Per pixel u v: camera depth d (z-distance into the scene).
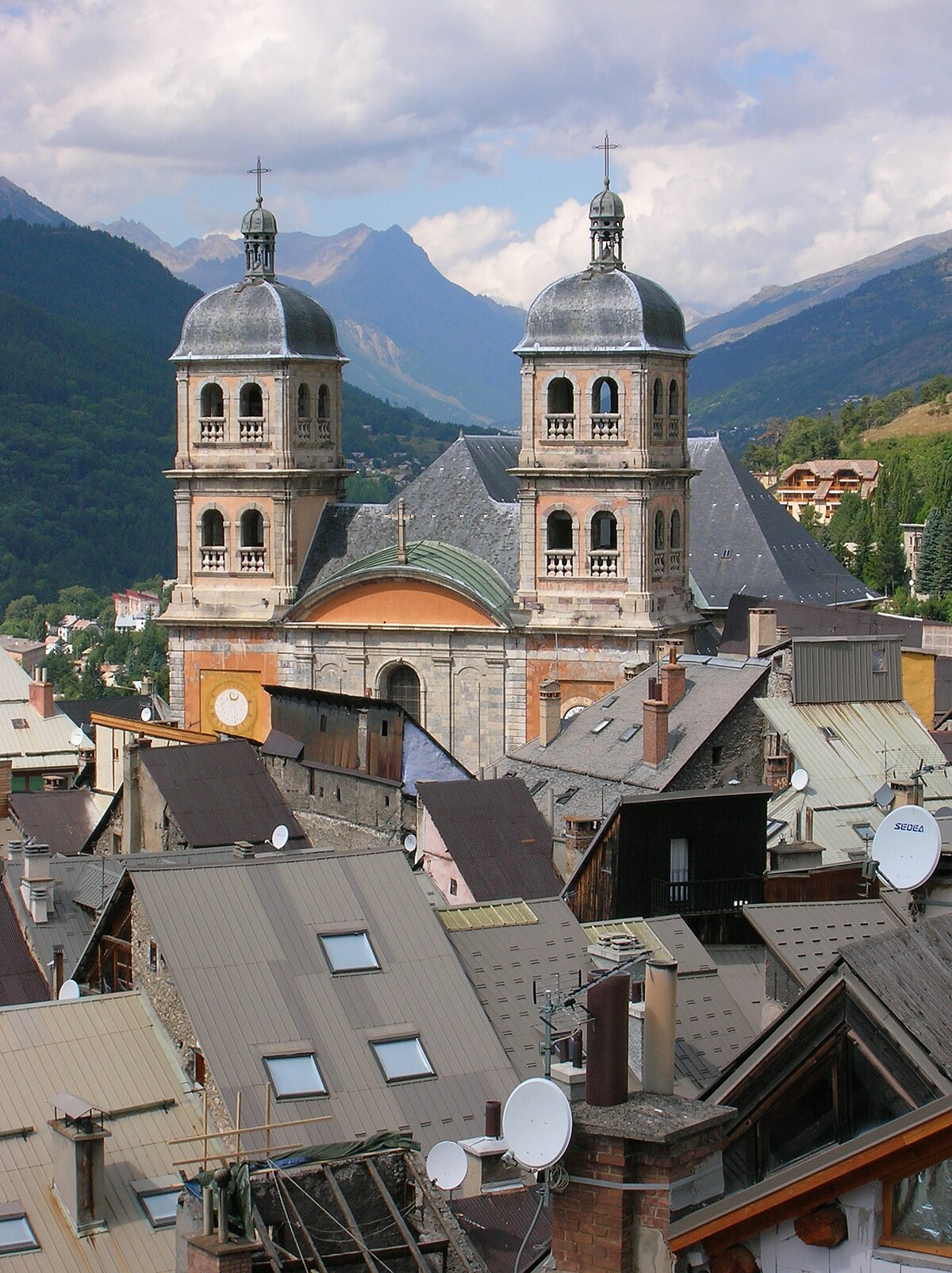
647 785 79.69
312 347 120.81
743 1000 52.03
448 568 114.00
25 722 123.31
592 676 110.81
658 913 60.75
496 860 72.44
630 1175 25.20
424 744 85.69
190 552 120.69
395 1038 45.88
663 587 112.50
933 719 103.00
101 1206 41.31
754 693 81.62
